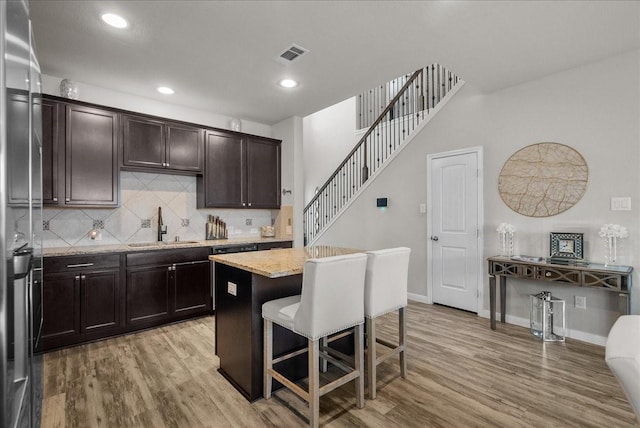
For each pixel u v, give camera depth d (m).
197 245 3.76
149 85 3.57
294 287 2.42
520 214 3.45
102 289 3.13
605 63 2.94
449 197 4.06
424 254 4.34
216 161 4.25
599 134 2.97
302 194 4.92
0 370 0.90
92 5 2.21
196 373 2.49
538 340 3.08
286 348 2.36
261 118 4.85
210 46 2.76
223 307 2.47
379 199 4.77
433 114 4.22
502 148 3.59
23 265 1.10
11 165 0.96
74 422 1.90
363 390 2.05
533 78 3.33
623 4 2.17
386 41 2.66
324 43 2.71
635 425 1.86
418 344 2.99
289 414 2.00
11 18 0.96
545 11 2.25
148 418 1.95
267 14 2.31
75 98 3.25
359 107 7.21
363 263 2.05
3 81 0.88
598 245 2.98
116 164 3.44
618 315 2.89
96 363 2.64
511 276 3.20
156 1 2.17
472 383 2.32
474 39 2.62
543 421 1.90
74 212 3.46
